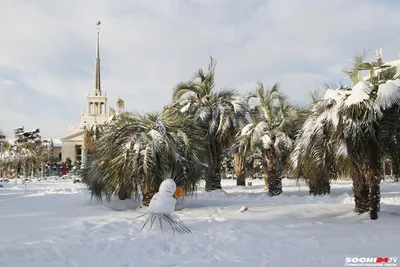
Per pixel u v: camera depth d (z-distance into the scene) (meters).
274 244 7.10
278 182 20.61
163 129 13.12
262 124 20.97
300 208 12.11
